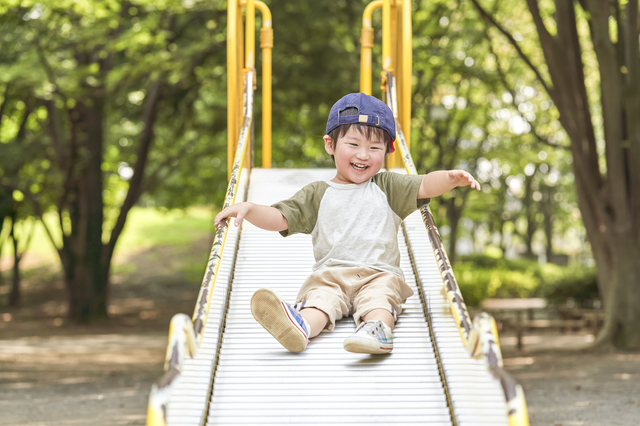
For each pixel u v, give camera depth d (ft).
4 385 29.14
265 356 9.92
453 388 8.84
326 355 9.91
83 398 25.63
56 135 61.16
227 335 10.56
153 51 54.54
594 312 53.21
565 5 36.76
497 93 57.26
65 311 78.18
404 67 18.25
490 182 97.66
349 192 11.10
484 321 7.22
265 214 10.37
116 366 36.11
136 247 114.62
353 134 10.85
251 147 19.51
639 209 36.83
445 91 71.26
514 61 59.62
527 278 92.73
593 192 37.58
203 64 55.83
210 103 62.13
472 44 56.85
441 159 71.05
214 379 9.40
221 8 51.39
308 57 49.78
